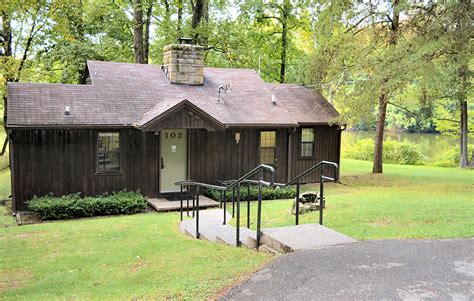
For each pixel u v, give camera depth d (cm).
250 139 1633
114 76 1608
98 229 979
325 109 1867
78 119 1340
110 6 2514
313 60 1861
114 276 618
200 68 1709
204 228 913
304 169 1792
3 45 2070
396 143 3247
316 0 1770
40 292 564
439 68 1370
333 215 942
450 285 449
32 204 1227
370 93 1473
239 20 2556
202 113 1405
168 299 475
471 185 1534
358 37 1750
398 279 466
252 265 562
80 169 1363
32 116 1291
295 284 466
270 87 1933
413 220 846
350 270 495
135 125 1373
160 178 1491
